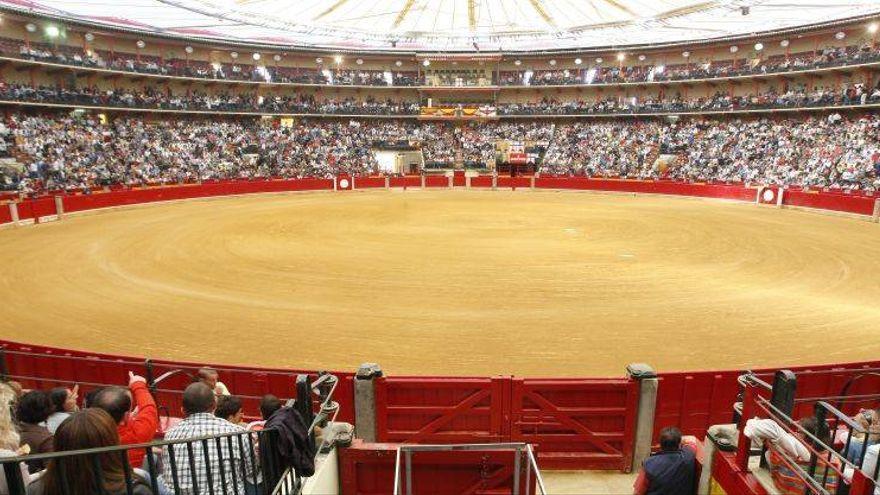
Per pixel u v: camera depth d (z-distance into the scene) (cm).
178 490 271
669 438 473
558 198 3388
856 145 3108
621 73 4500
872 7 2877
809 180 3066
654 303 1163
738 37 3781
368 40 4078
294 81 4456
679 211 2720
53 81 3384
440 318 1068
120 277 1388
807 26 3431
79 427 230
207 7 2894
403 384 605
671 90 4434
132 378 459
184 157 3659
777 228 2173
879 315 1088
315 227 2167
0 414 341
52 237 1961
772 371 644
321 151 4288
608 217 2481
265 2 2842
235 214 2572
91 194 2631
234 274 1415
